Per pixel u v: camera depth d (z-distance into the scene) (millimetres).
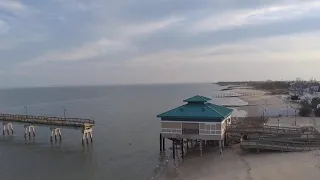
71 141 72188
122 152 59969
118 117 116188
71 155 58875
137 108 151000
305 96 123125
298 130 51562
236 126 53625
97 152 60656
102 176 45562
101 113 132500
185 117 48188
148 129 86375
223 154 46969
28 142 72375
